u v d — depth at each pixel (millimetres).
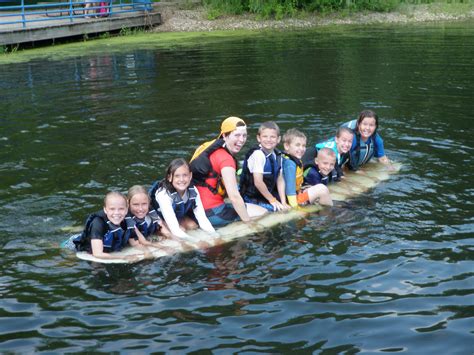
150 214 5309
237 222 5586
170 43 18375
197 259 4809
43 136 8273
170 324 3844
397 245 4887
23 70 13719
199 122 8844
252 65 13906
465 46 16094
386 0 24797
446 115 9047
